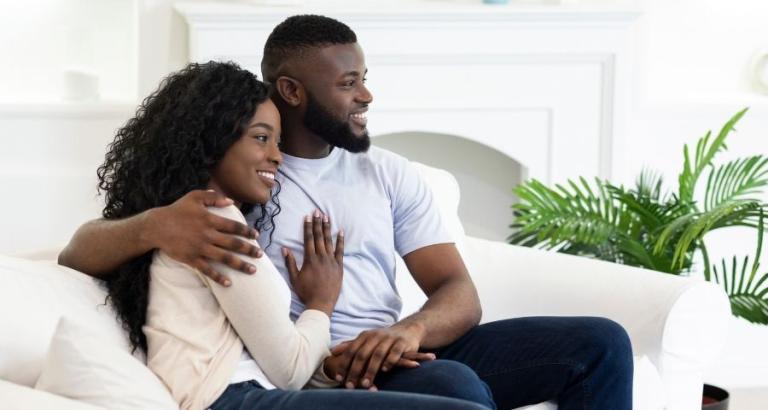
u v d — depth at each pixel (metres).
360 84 2.93
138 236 2.47
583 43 4.99
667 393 3.31
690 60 5.41
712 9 5.39
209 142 2.57
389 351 2.65
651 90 5.39
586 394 2.80
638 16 4.97
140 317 2.50
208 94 2.58
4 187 4.97
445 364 2.64
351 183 2.97
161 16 4.87
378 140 5.34
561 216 4.21
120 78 5.21
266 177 2.64
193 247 2.41
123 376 2.27
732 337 5.34
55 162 5.00
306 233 2.84
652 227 4.16
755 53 5.41
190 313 2.44
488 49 4.93
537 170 5.09
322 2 5.05
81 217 5.03
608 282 3.36
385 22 4.84
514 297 3.48
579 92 5.04
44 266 2.56
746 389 5.29
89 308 2.51
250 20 4.74
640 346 3.26
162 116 2.60
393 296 2.98
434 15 4.84
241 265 2.40
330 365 2.66
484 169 5.38
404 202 3.04
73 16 5.17
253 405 2.35
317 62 2.87
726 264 5.32
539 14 4.89
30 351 2.38
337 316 2.86
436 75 4.95
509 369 2.86
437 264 3.03
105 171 2.73
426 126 4.99
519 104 5.01
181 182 2.56
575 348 2.81
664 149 5.24
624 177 5.13
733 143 5.26
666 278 3.32
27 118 4.95
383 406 2.31
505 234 5.43
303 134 2.93
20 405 2.09
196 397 2.37
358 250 2.91
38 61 5.18
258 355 2.46
